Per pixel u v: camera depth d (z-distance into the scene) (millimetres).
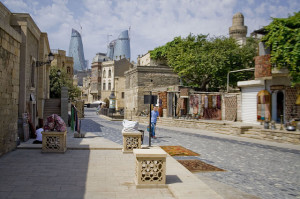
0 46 8281
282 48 13766
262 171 7379
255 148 11203
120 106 58344
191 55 28516
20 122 11805
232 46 29797
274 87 15945
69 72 50938
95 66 74250
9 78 9008
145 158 5418
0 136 8234
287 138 12602
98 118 34531
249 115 18438
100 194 4969
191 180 5883
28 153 8750
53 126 8922
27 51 13383
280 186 6027
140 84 32469
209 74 29062
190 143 12422
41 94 17844
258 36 36281
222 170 7410
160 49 40156
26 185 5395
